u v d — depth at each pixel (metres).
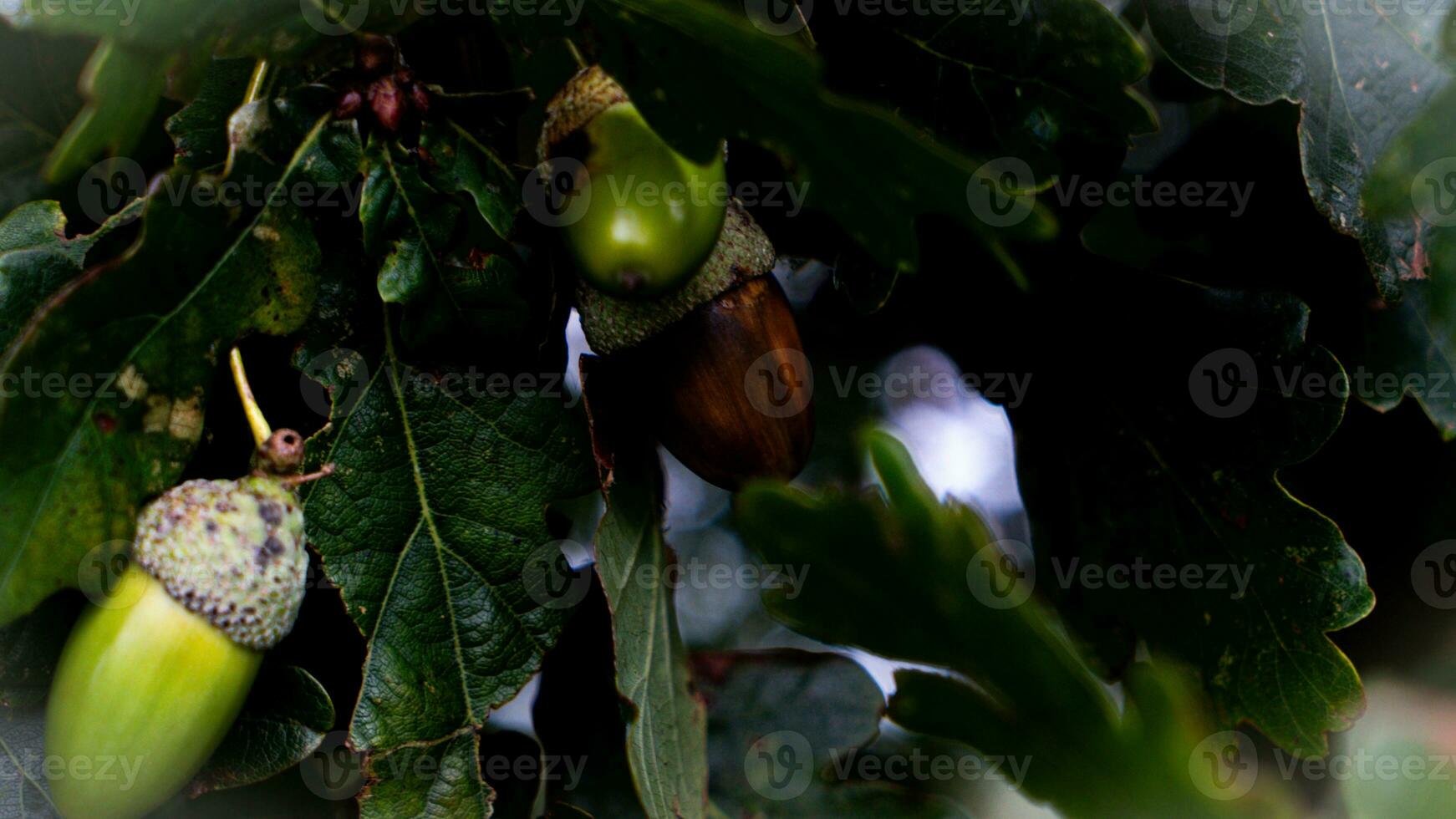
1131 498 0.34
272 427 0.32
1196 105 0.34
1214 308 0.33
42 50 0.32
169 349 0.30
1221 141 0.33
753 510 0.25
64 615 0.31
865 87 0.32
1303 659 0.33
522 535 0.32
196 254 0.30
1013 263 0.29
